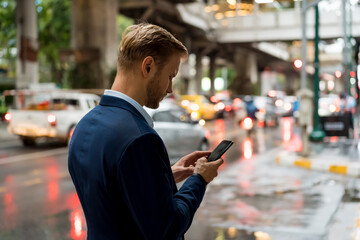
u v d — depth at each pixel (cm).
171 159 1253
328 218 640
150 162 161
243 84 7056
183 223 166
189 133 1301
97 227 168
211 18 5406
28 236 562
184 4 4512
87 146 170
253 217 649
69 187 883
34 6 3114
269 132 2275
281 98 3441
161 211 160
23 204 736
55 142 1772
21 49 3036
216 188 866
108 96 177
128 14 4472
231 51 6806
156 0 4134
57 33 4784
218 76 11219
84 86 3494
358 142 1614
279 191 836
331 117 1766
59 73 5141
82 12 3591
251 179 962
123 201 164
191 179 183
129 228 166
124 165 158
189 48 5256
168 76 182
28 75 3070
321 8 4916
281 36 5206
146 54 174
